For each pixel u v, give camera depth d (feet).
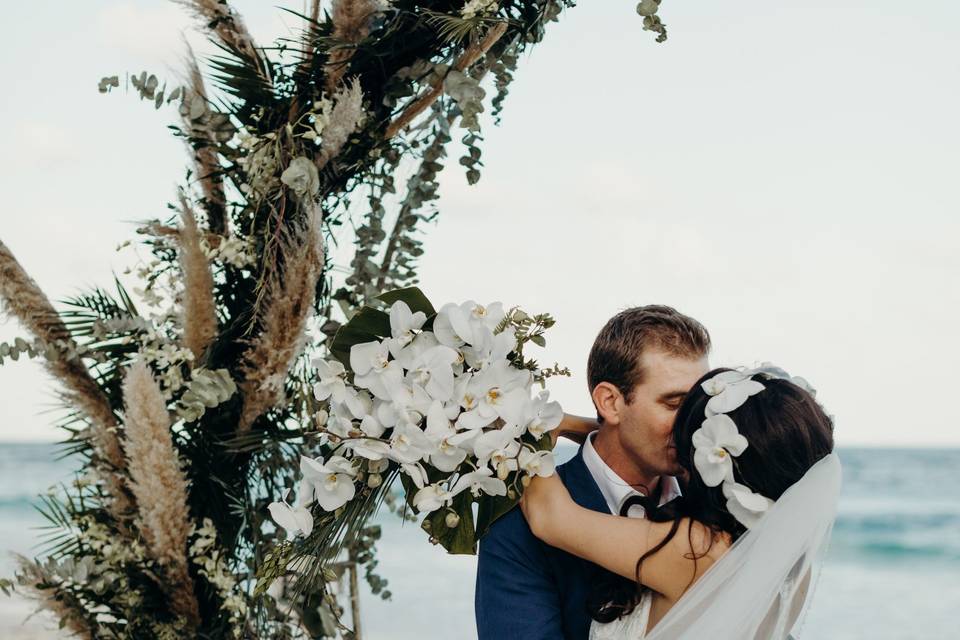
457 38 6.97
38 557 6.73
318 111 7.08
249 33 7.10
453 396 5.55
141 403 6.31
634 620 5.81
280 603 7.38
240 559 7.11
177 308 6.87
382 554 45.32
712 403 5.61
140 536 6.64
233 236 6.97
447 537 5.91
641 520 5.78
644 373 5.99
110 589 6.74
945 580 49.34
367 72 7.26
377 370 5.61
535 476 5.93
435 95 7.38
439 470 5.88
